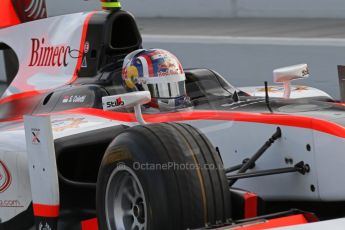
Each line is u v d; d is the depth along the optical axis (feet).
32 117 56.08
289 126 54.44
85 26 68.90
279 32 151.12
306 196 54.08
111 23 67.82
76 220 60.64
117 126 61.62
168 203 48.88
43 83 70.33
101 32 67.77
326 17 165.07
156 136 50.65
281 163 55.21
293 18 169.27
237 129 57.41
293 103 59.31
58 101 67.31
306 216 50.49
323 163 52.80
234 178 52.95
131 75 62.59
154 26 175.32
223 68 134.62
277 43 127.65
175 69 61.93
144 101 56.08
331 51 120.67
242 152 57.26
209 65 136.77
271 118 55.52
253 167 56.80
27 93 70.54
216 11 181.57
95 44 67.92
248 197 52.21
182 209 49.14
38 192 56.90
